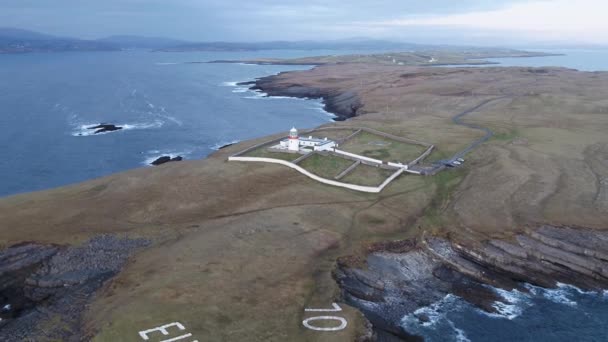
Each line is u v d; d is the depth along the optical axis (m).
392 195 63.88
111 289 39.28
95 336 32.69
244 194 63.19
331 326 35.16
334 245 48.91
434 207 60.25
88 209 57.69
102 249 47.38
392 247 49.62
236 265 43.12
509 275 46.06
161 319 34.47
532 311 41.16
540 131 98.25
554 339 37.81
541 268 46.91
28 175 85.06
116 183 66.81
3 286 41.47
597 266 46.19
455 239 51.06
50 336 33.84
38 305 38.53
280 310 36.62
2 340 33.69
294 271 42.81
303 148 84.19
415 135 97.31
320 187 66.31
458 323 39.12
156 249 46.94
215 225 53.00
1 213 56.19
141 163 92.88
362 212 57.84
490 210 57.62
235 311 36.00
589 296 43.41
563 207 58.25
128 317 34.56
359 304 40.12
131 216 55.97
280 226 52.19
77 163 92.50
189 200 60.75
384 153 82.94
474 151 84.12
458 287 44.22
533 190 63.34
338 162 77.00
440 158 81.06
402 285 43.78
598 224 54.00
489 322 39.50
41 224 53.12
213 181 67.50
